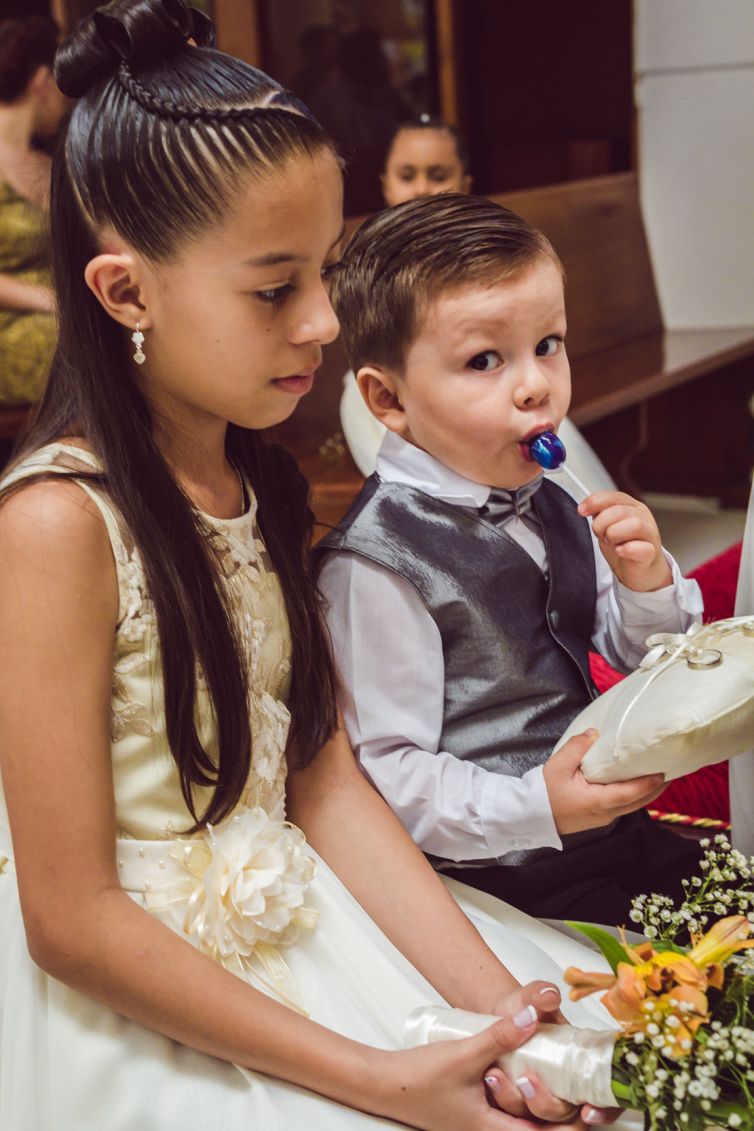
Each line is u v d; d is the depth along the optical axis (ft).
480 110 16.16
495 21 15.71
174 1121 3.36
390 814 4.16
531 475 4.35
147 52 3.53
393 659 4.25
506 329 4.10
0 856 3.90
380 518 4.33
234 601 3.86
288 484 4.29
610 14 15.08
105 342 3.66
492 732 4.36
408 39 14.96
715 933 3.16
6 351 10.73
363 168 14.79
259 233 3.42
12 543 3.47
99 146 3.51
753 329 14.42
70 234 3.63
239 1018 3.39
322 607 4.29
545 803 3.90
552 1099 3.30
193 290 3.48
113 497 3.58
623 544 4.27
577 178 15.16
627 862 4.63
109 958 3.39
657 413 15.02
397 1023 3.66
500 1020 3.35
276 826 3.81
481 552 4.34
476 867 4.42
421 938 3.92
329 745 4.21
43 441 3.76
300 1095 3.43
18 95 10.22
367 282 4.30
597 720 3.88
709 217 14.46
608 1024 3.78
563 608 4.52
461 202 4.26
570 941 4.16
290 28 13.33
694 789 5.71
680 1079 2.98
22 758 3.43
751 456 14.70
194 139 3.39
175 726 3.65
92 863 3.44
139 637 3.60
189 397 3.69
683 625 4.53
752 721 3.59
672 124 14.42
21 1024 3.58
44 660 3.43
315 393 9.70
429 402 4.25
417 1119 3.37
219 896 3.64
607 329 13.43
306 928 3.84
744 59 13.94
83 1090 3.42
